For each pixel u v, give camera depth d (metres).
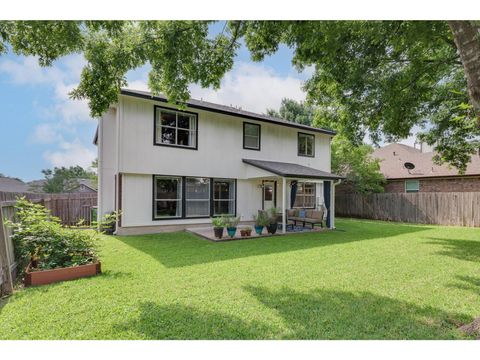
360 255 7.21
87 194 15.94
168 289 4.60
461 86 8.94
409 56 7.96
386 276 5.36
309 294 4.41
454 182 17.20
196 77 6.71
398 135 9.26
